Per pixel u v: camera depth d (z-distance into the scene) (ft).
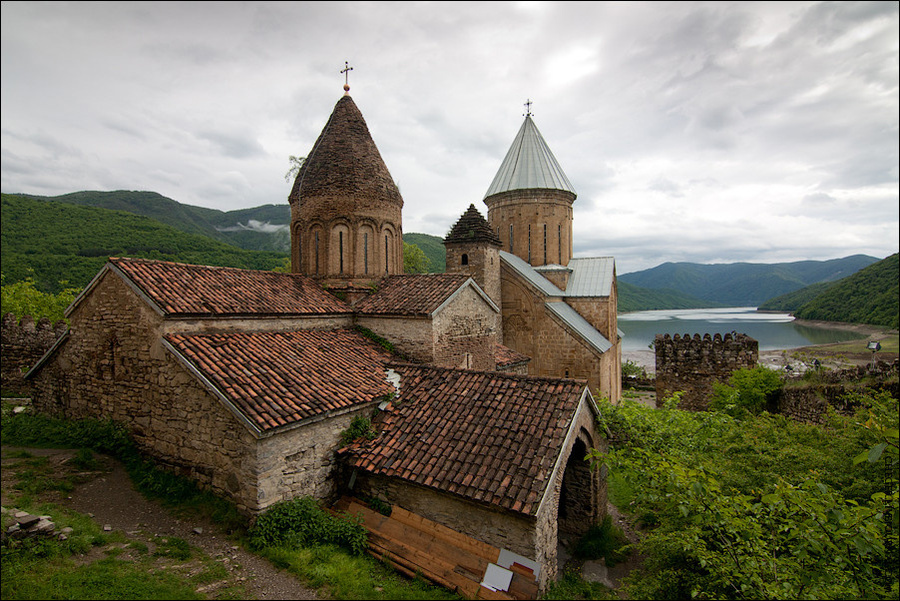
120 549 26.32
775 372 78.02
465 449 31.17
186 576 24.34
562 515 39.58
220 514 29.78
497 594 25.59
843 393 59.72
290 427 29.53
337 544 29.22
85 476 34.68
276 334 42.01
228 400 29.14
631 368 136.67
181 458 33.40
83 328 41.63
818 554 21.62
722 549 24.26
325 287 53.88
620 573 35.04
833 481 32.68
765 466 36.01
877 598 21.62
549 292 82.89
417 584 26.50
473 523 28.43
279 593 23.86
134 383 37.01
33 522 25.25
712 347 88.84
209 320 37.45
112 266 37.58
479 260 78.07
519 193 99.30
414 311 46.85
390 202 58.03
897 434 15.49
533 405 33.45
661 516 32.30
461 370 39.83
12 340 69.77
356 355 43.73
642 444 43.39
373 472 31.63
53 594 21.21
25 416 46.47
